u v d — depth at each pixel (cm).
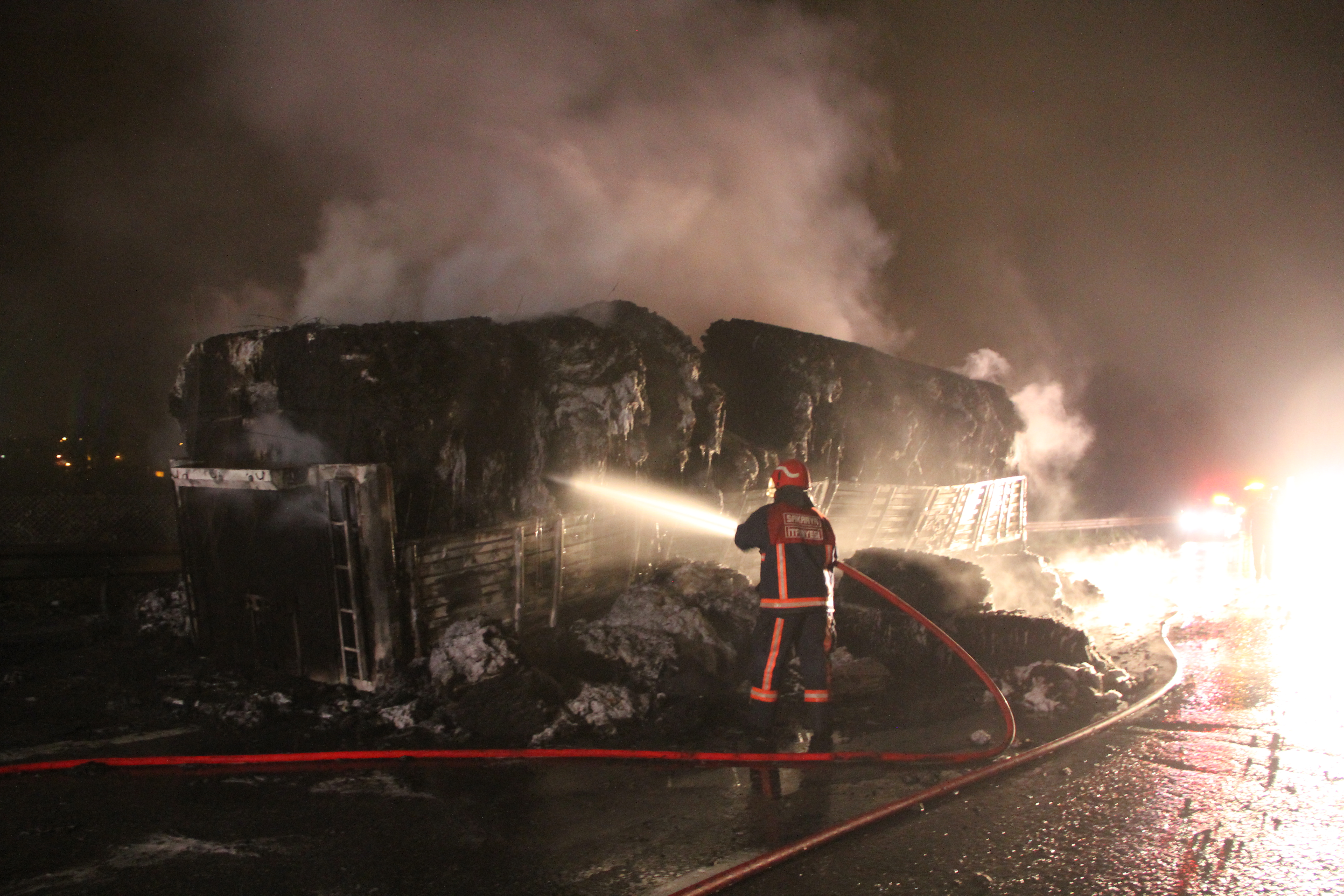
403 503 579
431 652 567
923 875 324
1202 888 315
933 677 641
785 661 505
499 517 632
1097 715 549
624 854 346
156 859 342
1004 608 863
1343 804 395
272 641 613
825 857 339
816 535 516
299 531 585
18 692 579
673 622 629
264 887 319
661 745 490
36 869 333
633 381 690
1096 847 349
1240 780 426
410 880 324
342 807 396
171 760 448
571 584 678
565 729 503
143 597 771
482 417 620
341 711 528
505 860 341
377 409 571
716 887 309
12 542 984
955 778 425
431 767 451
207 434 684
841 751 479
